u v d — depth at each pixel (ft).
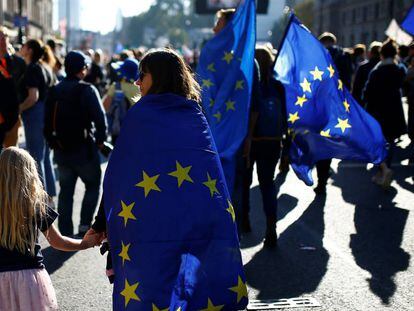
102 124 21.11
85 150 21.45
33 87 26.12
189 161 10.96
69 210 22.00
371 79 30.55
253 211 26.32
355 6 228.22
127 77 30.35
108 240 11.18
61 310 16.15
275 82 20.83
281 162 34.22
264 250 20.90
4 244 10.93
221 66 19.63
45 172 28.30
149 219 10.71
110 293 17.37
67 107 21.04
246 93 19.29
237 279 10.85
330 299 16.76
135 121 11.07
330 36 34.37
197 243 10.75
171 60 11.33
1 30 21.13
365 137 22.39
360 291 17.33
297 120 21.95
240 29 19.60
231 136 19.16
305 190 30.17
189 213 10.77
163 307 10.45
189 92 11.54
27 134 26.89
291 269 19.06
